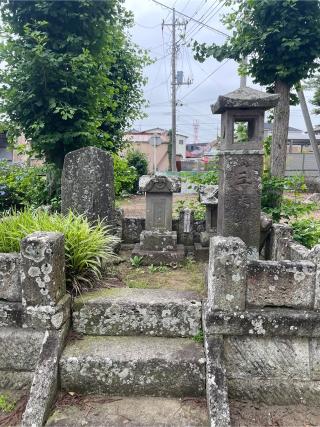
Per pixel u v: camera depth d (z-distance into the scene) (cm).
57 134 559
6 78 537
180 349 273
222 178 396
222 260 259
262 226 415
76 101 575
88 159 439
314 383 265
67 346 277
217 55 554
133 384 263
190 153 4984
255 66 545
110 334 291
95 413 247
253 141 377
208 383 247
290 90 590
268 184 512
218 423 228
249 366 266
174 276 400
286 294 263
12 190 677
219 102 362
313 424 245
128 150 1809
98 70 602
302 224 480
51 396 249
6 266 273
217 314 262
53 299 267
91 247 334
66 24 558
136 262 436
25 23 550
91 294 309
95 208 445
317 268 259
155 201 470
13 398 262
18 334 272
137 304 289
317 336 261
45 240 262
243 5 517
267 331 261
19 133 602
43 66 513
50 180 640
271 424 244
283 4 472
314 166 1919
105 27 589
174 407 253
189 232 509
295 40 475
